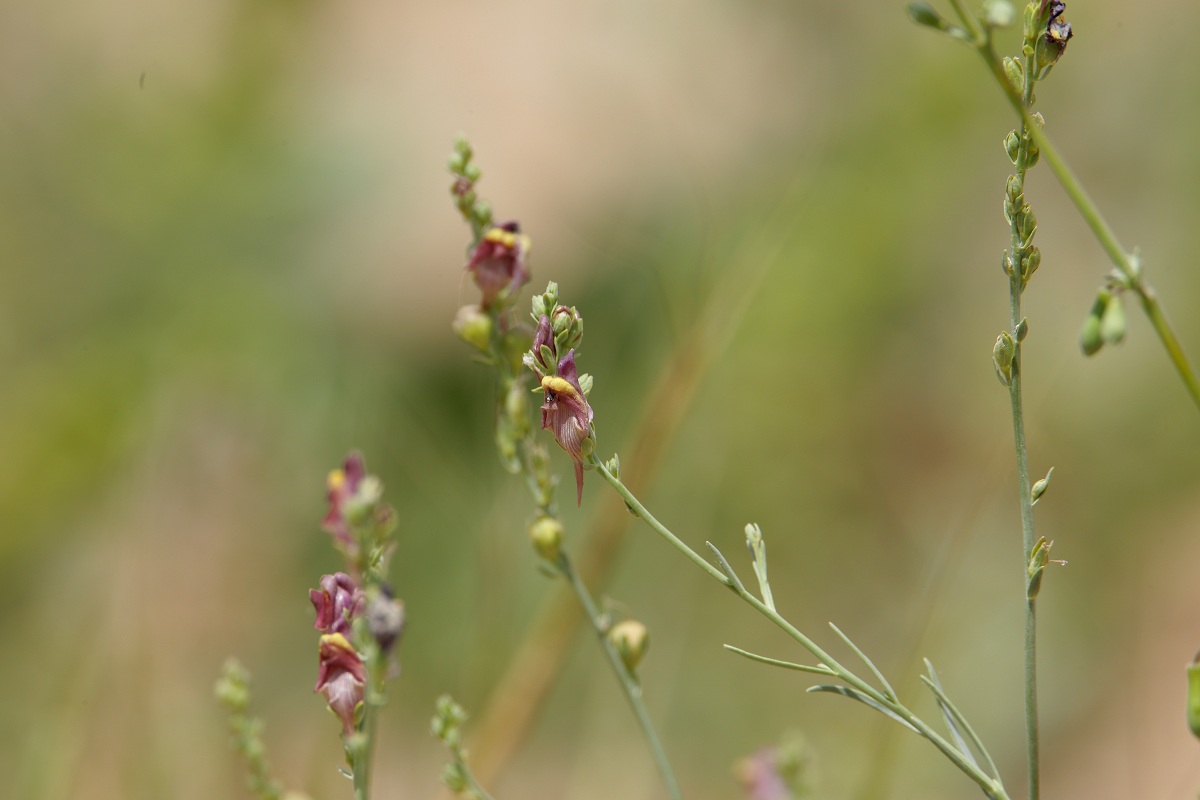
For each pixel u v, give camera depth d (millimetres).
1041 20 507
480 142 966
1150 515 803
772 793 588
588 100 976
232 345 885
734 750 707
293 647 703
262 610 709
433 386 845
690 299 683
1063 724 733
